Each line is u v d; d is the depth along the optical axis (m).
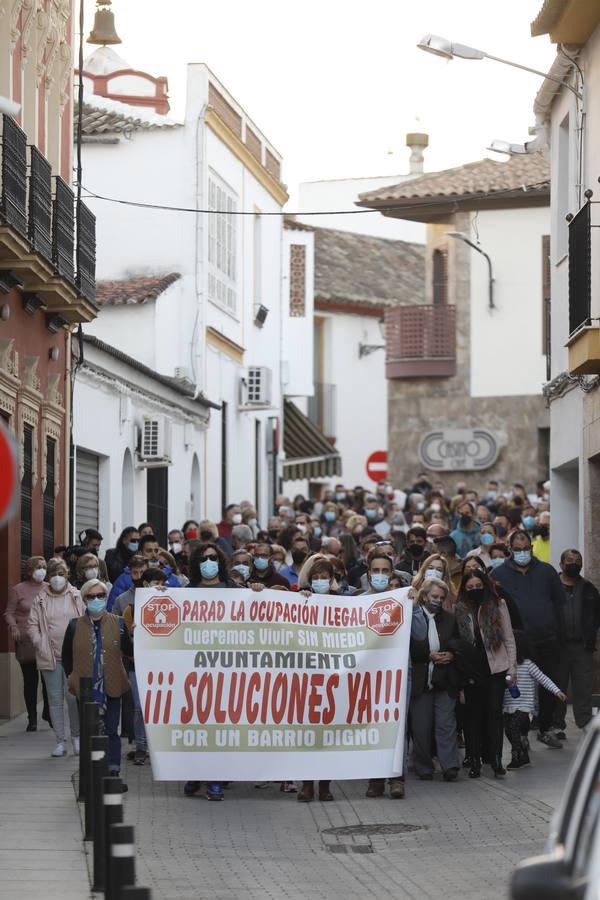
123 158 44.50
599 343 23.42
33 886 14.09
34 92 29.52
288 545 28.88
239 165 48.62
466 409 53.34
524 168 52.31
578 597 23.66
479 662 20.20
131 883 9.91
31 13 28.41
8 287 26.00
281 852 16.05
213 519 45.47
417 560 25.03
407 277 74.38
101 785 14.02
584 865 6.99
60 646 22.44
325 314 69.38
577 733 24.39
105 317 42.25
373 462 44.72
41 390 29.08
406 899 13.81
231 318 47.66
